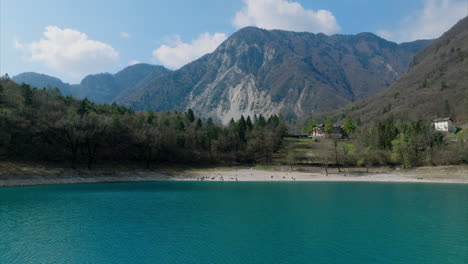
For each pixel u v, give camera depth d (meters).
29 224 53.62
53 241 44.69
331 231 51.09
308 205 74.69
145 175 135.38
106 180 122.19
